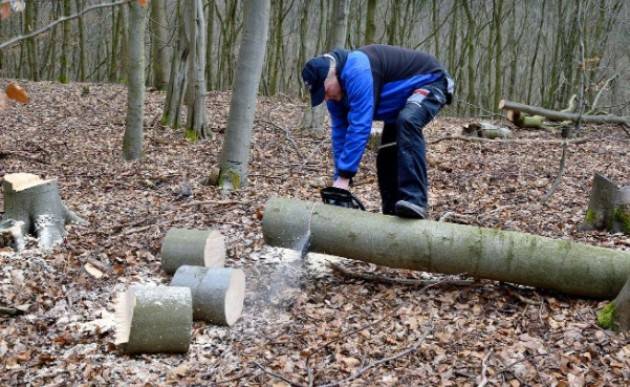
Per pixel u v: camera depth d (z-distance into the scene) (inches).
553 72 871.7
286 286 184.9
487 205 265.1
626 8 855.1
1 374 142.3
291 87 1222.3
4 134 453.7
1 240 204.7
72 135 457.1
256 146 422.0
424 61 173.9
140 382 139.9
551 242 168.1
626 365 137.6
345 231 174.2
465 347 149.8
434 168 351.3
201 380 140.6
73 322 165.6
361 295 178.1
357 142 166.1
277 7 988.6
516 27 1198.9
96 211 259.8
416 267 175.3
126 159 380.2
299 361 147.4
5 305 171.2
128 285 185.5
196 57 436.5
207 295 161.6
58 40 963.3
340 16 429.7
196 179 323.9
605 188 220.8
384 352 149.9
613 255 165.0
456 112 932.0
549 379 135.4
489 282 180.9
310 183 315.9
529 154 397.1
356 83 162.7
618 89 763.4
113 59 978.7
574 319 159.2
